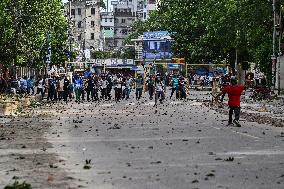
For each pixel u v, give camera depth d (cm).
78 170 2280
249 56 13462
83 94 9238
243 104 7950
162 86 8600
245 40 10919
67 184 1962
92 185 1942
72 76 11506
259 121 4941
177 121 4956
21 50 9831
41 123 4762
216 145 3159
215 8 11688
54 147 3105
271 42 10762
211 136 3666
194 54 14025
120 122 4862
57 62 14812
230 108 4494
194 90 14025
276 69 10200
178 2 14500
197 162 2492
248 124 4641
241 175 2144
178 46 14550
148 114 5875
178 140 3431
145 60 19950
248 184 1952
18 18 9506
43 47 11706
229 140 3419
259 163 2462
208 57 14125
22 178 2094
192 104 7925
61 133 3919
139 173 2198
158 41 19875
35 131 4066
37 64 11931
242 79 13300
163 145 3169
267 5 10000
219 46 13650
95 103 8256
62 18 13988
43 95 9450
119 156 2709
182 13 14338
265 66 11125
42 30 10244
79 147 3095
